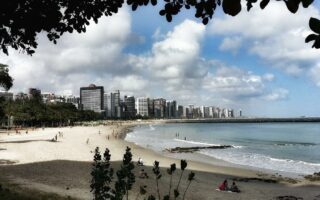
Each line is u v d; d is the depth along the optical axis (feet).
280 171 163.02
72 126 634.84
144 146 287.89
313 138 429.79
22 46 26.50
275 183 130.21
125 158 22.61
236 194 108.37
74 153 194.49
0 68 201.26
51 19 23.97
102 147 250.16
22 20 23.30
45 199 70.79
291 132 571.28
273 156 233.35
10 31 24.50
